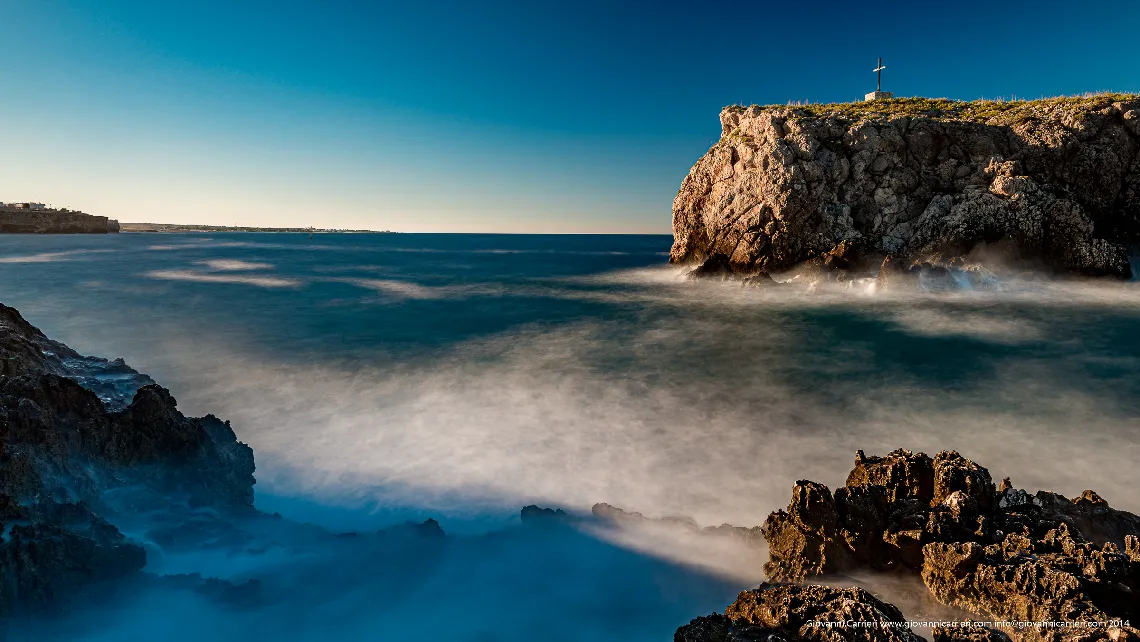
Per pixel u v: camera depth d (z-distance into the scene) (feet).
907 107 178.60
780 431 51.42
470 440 49.21
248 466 38.24
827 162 150.92
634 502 37.50
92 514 25.04
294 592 24.43
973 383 67.36
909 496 28.09
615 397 62.64
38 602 20.76
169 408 34.19
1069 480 41.42
